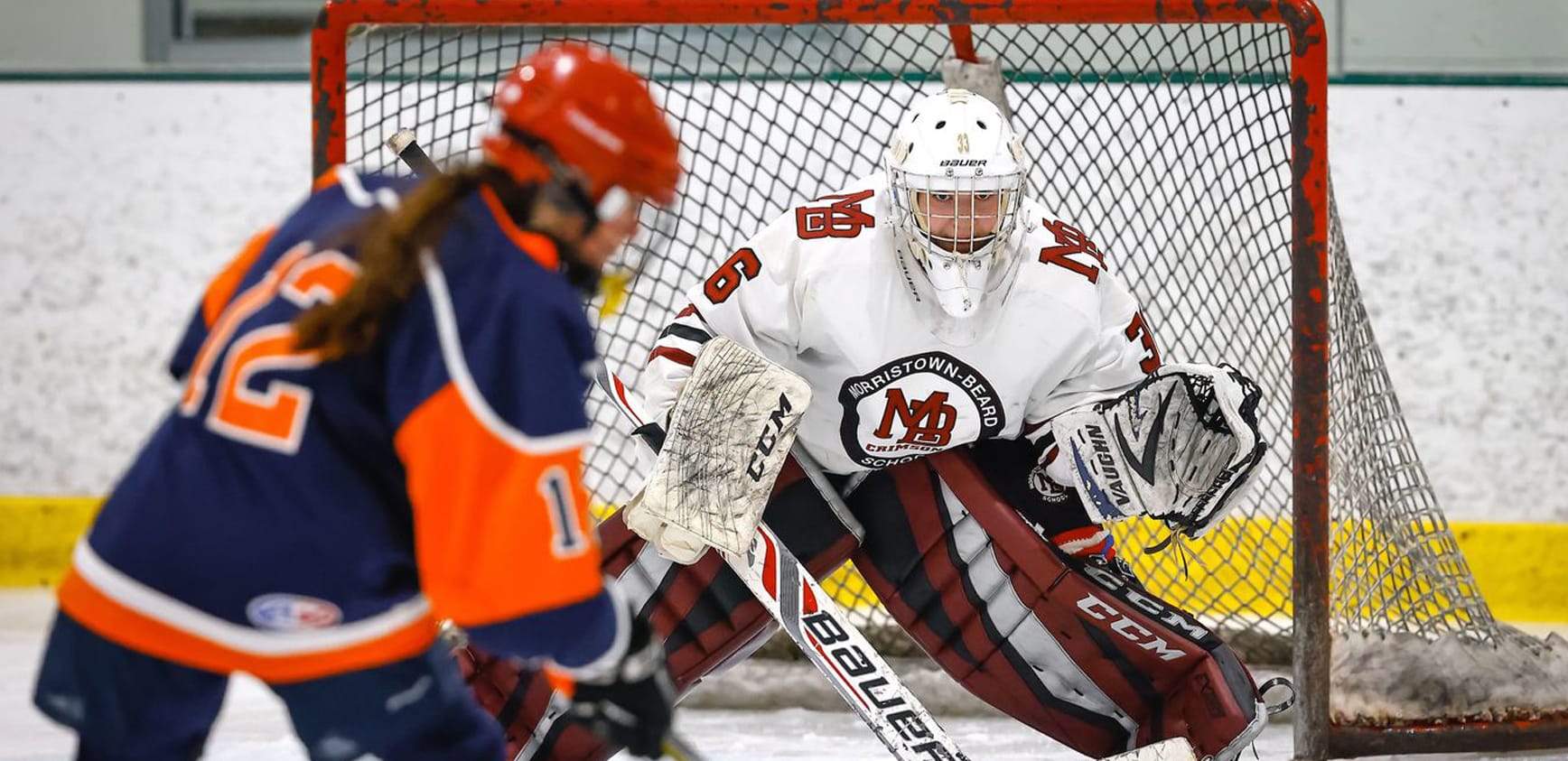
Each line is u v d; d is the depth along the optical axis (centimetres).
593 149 523
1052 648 898
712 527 830
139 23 1777
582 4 996
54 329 1717
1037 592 886
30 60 1773
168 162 1700
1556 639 1084
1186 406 854
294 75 1692
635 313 1526
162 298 1711
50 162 1708
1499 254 1583
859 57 1560
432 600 508
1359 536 1072
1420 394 1600
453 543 488
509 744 869
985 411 874
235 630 511
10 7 1770
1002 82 1123
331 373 503
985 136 809
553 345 499
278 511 505
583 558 508
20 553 1727
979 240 819
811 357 876
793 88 1562
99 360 1716
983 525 886
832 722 1185
